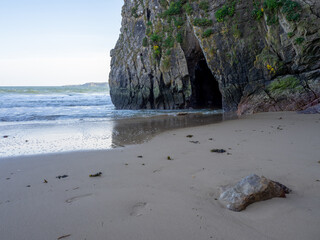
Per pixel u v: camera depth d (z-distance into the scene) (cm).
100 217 330
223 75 2023
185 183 444
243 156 611
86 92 8150
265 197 346
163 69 2648
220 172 493
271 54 1714
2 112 2356
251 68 1834
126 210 347
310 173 460
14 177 532
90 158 679
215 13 1964
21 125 1478
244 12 1852
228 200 348
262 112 1636
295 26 1513
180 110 2569
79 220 324
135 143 895
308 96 1477
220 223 301
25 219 333
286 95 1567
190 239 272
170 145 811
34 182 494
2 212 356
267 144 730
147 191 415
